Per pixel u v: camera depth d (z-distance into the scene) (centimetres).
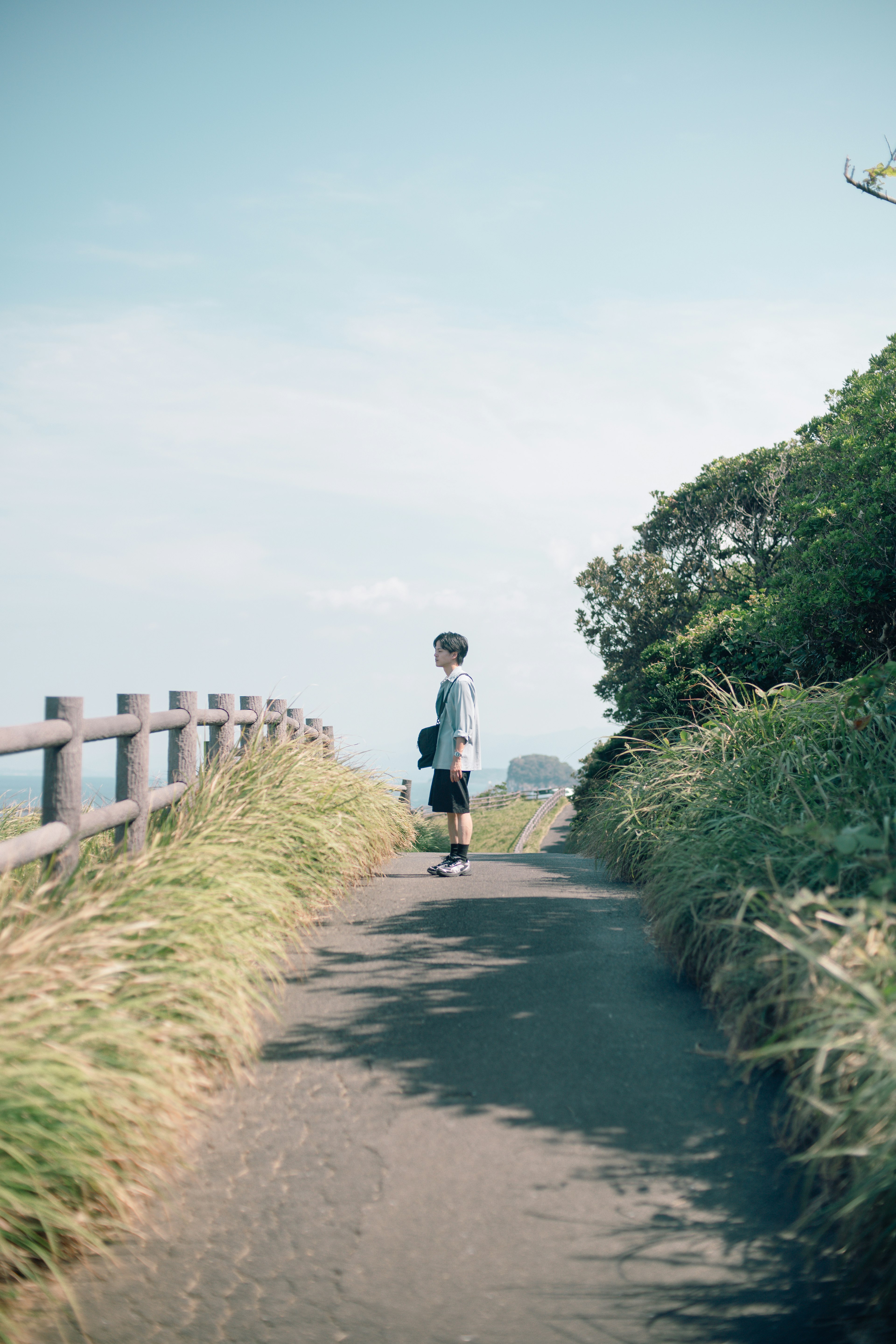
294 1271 251
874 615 1264
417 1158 307
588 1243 263
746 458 2734
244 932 417
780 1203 280
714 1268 252
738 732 675
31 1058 262
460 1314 235
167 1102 292
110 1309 236
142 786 507
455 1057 381
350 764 851
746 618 1412
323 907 599
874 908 328
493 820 3944
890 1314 232
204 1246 262
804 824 423
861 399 1867
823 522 1370
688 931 471
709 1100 344
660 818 666
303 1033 405
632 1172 298
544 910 617
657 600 3033
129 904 381
